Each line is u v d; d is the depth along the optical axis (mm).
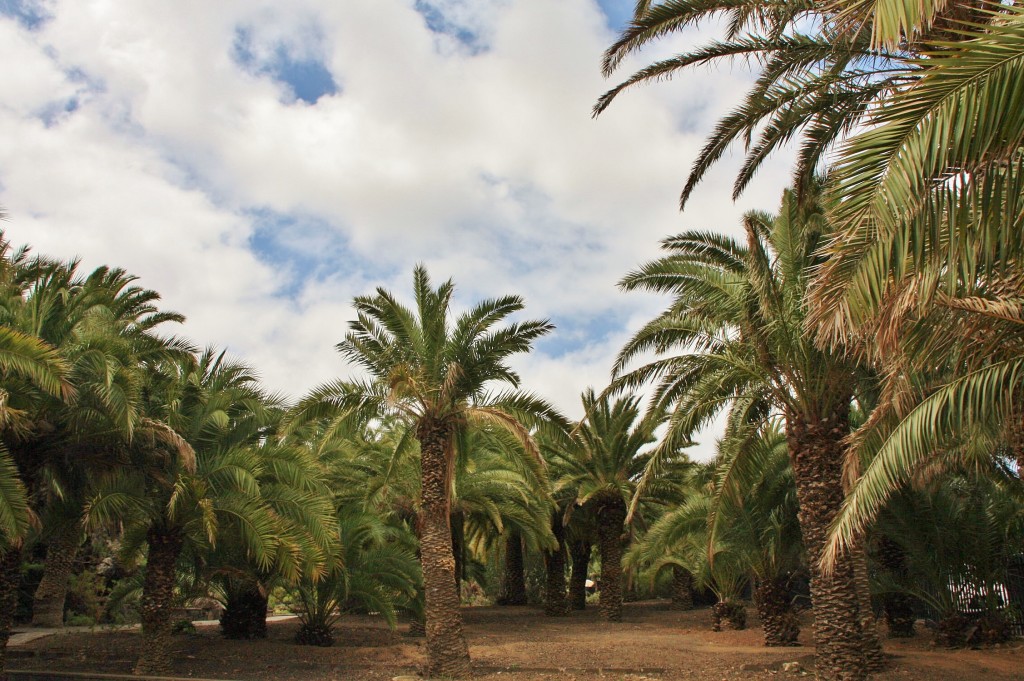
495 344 14727
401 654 16656
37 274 13500
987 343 6508
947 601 15000
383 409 15047
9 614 11766
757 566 16766
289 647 16891
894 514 14875
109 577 23953
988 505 14812
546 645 17547
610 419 25391
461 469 16688
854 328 4562
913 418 6719
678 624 23797
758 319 11734
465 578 31656
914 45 4992
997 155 4039
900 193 3979
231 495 13812
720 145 9609
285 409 15961
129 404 11594
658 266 12688
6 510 9766
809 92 8727
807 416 12133
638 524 27438
